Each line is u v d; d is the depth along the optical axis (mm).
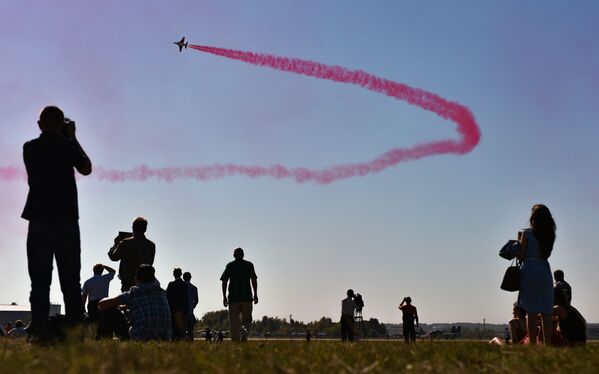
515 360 6656
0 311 103688
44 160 8719
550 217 11352
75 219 8844
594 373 5742
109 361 5184
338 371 5395
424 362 6023
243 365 5660
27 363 5191
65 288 8812
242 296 17375
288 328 115875
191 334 19484
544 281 11250
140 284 12742
